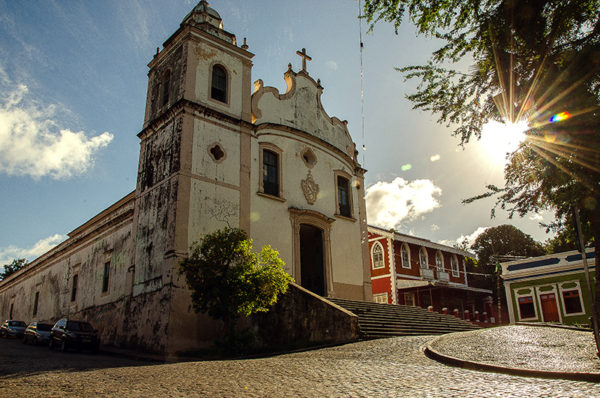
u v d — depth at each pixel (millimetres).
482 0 6496
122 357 15461
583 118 5633
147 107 21141
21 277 35938
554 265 27750
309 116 23516
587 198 5828
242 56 20938
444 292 35156
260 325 15914
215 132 18688
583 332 12797
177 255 16000
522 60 6266
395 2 7176
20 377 8336
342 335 13875
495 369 7840
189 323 15469
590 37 5828
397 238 32406
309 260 22641
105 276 22047
